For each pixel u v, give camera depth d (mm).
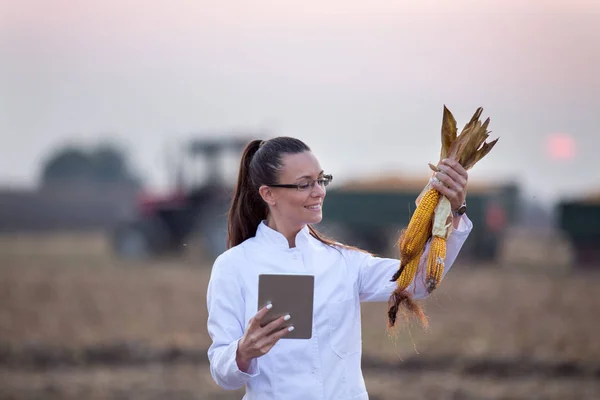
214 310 5168
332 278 5203
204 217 37594
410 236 5078
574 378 14383
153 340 17328
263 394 5047
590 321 20000
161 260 37469
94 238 63406
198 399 12898
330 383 5035
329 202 36312
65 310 22422
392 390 13234
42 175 129250
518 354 15484
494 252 35094
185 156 38438
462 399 12758
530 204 92938
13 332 18703
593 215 34031
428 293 5281
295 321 4703
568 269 34125
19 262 38438
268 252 5234
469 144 5145
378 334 17688
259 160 5277
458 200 5102
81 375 14742
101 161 130875
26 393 13312
